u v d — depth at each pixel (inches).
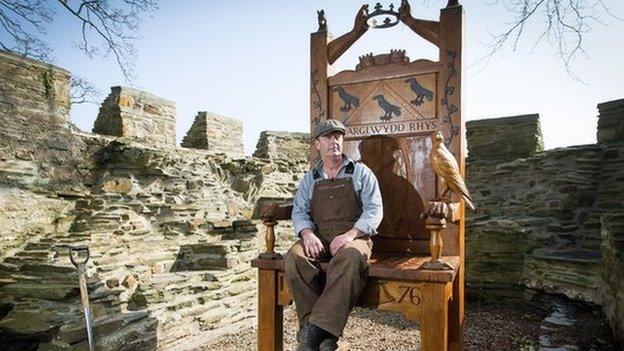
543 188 309.9
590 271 214.5
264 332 105.2
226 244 226.7
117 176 240.1
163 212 242.7
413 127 116.9
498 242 276.7
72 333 145.7
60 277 165.2
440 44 113.0
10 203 198.1
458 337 109.1
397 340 187.8
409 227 116.6
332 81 128.0
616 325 154.9
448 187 100.4
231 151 351.3
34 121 212.7
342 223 97.8
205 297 201.8
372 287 93.0
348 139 125.6
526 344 179.0
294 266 89.9
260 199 321.4
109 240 201.0
